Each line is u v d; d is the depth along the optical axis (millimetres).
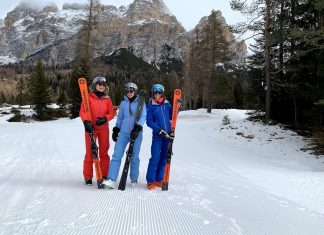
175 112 5512
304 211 5082
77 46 38188
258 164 12250
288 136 18406
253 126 20406
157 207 4188
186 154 12508
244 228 3668
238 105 66750
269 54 21219
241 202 5008
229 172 9219
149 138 16500
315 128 17656
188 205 4426
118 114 5551
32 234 2982
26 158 8523
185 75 56906
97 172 5223
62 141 13516
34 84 49438
